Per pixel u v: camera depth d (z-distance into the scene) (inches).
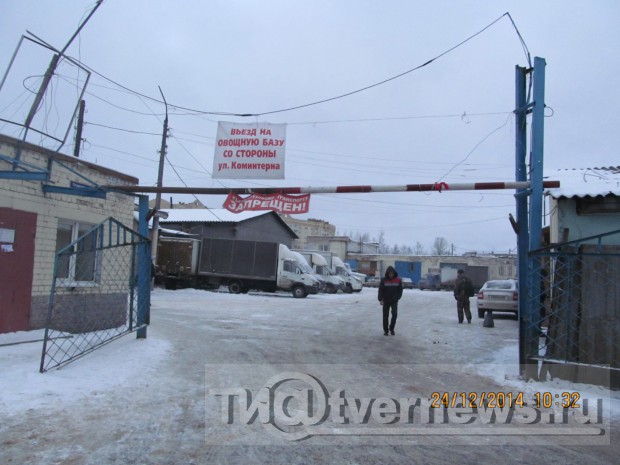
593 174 453.4
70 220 402.9
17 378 258.1
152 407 232.2
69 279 398.3
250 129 453.1
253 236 1654.8
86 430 198.4
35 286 364.8
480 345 444.8
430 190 384.8
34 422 203.5
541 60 340.5
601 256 295.6
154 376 289.0
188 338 427.8
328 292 1393.9
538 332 314.5
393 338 482.3
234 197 426.3
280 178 444.8
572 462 186.5
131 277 378.3
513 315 727.1
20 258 352.8
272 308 772.0
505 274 2331.4
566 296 304.7
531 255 312.5
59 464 165.8
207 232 1557.6
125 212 465.1
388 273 506.6
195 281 1219.9
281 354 376.2
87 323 410.9
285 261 1161.4
